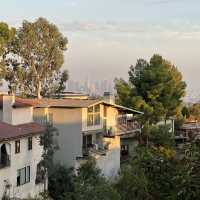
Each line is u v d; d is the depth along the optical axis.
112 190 21.73
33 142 42.91
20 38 77.25
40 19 78.12
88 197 24.16
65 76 80.81
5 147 38.16
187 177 11.72
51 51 78.44
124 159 63.28
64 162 51.72
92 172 40.84
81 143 51.47
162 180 12.64
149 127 64.88
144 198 13.48
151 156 13.40
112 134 57.72
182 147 13.34
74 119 51.72
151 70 69.75
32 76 78.12
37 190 42.94
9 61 78.00
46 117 52.06
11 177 38.62
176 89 72.56
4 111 43.38
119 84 71.06
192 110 107.25
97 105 55.00
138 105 67.38
